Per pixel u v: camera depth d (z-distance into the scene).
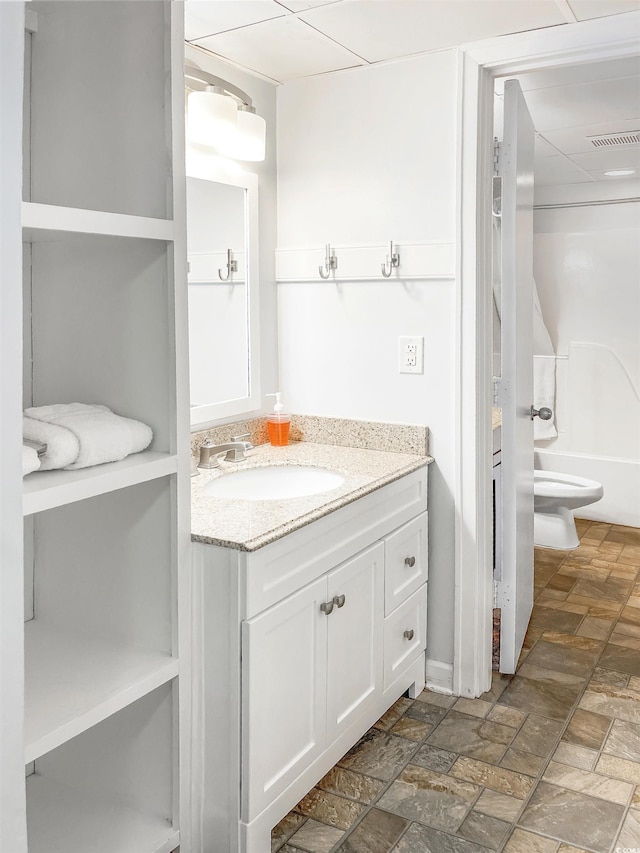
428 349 2.52
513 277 2.50
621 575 3.82
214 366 2.45
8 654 0.99
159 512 1.56
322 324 2.70
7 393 0.97
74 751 1.75
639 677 2.74
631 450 4.63
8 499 0.98
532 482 3.14
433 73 2.40
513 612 2.69
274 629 1.76
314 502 1.96
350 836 1.89
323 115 2.60
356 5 1.98
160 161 1.48
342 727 2.09
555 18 2.11
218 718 1.73
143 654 1.58
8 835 1.01
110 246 1.55
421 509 2.50
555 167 4.06
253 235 2.56
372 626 2.23
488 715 2.46
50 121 1.61
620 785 2.10
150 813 1.65
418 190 2.47
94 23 1.52
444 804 2.02
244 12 2.02
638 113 3.05
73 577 1.69
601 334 4.64
